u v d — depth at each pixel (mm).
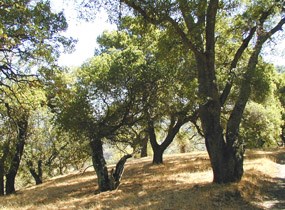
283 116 51000
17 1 13945
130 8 13477
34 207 14930
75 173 30359
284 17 14898
